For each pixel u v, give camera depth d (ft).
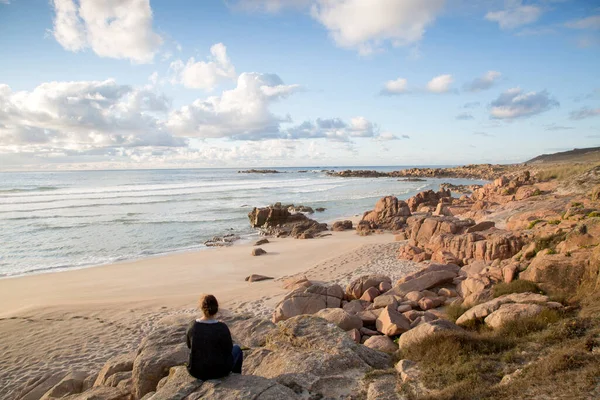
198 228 115.24
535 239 45.60
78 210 142.82
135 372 22.07
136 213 138.82
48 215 129.59
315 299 41.42
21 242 92.84
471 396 16.21
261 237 105.29
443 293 42.19
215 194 210.79
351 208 163.84
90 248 88.02
